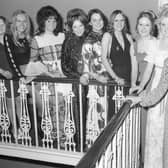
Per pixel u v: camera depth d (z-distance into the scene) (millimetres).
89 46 2781
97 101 2928
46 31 2887
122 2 2566
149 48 2508
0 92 3223
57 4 2785
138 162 2645
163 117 2229
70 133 3062
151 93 1897
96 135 3012
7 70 3152
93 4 2668
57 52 2910
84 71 2865
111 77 2779
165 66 1839
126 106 1752
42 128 3145
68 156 3031
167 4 2387
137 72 2648
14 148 3223
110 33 2676
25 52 3025
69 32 2812
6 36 3049
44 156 3113
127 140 1906
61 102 3062
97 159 1025
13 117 3262
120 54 2682
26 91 3129
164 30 2416
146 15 2490
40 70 3021
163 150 2084
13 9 2945
